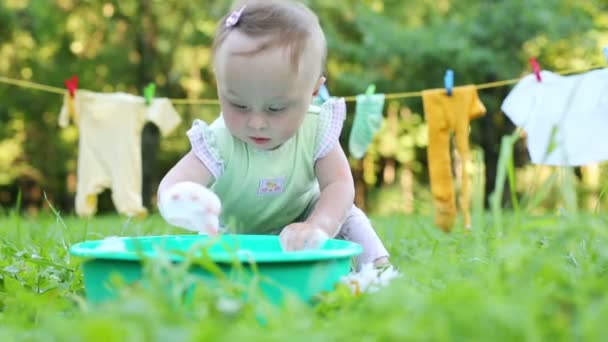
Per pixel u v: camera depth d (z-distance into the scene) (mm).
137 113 3637
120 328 1083
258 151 2576
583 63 11883
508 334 1124
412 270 1776
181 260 1585
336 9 12820
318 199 2713
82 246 1928
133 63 13711
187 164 2553
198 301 1432
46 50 13656
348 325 1265
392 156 15984
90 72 13570
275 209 2684
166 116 3662
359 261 2574
